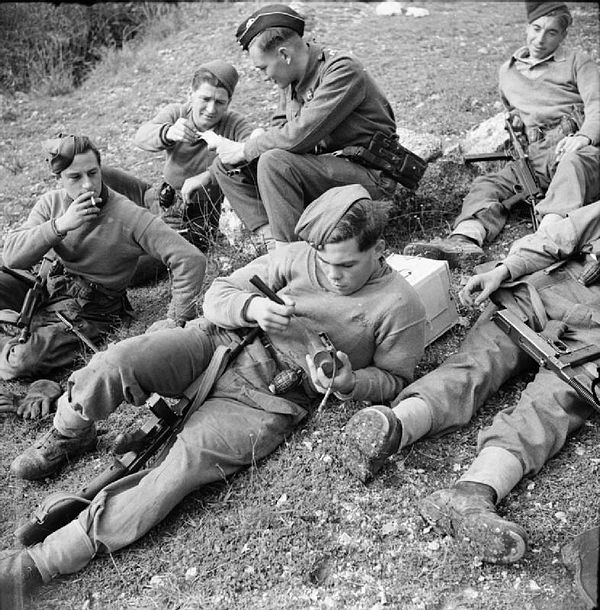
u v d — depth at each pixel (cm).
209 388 312
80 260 381
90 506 288
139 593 278
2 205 520
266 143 387
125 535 286
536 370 347
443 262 362
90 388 301
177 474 292
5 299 393
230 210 448
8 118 652
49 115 651
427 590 269
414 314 314
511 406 328
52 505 289
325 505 297
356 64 390
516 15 760
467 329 373
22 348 374
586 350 315
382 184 418
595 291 340
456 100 573
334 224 295
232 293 320
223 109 444
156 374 306
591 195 421
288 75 391
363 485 303
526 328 326
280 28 381
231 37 721
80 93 689
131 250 380
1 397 359
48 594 281
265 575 278
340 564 280
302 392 325
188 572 281
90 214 360
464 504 271
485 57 652
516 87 479
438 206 460
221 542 288
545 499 293
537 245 349
